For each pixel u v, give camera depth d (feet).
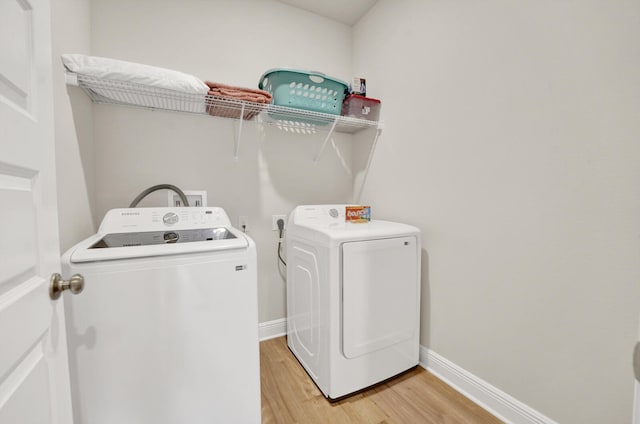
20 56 1.79
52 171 2.19
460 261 4.94
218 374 3.51
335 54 7.50
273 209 6.80
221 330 3.52
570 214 3.55
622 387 3.17
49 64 2.17
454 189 5.02
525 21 3.93
